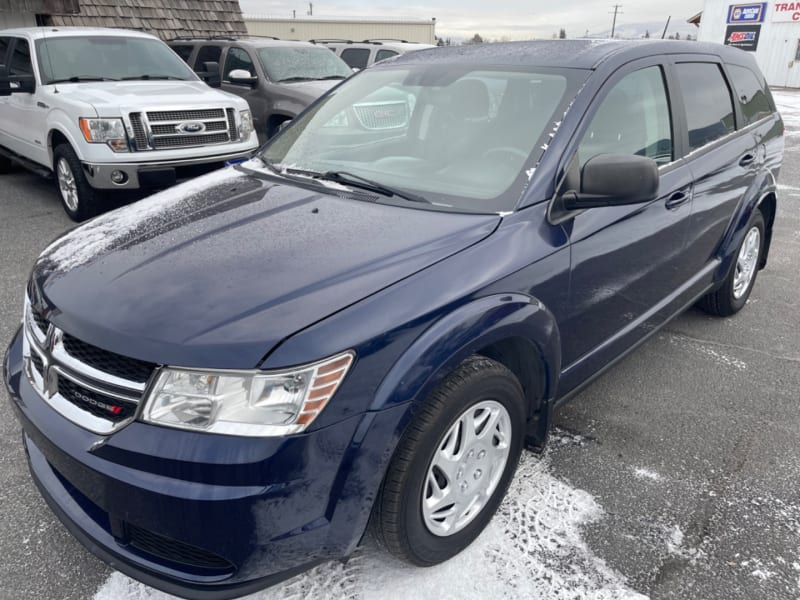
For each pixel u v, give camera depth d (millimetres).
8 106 7254
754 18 30188
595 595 2189
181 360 1769
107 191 6133
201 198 2734
